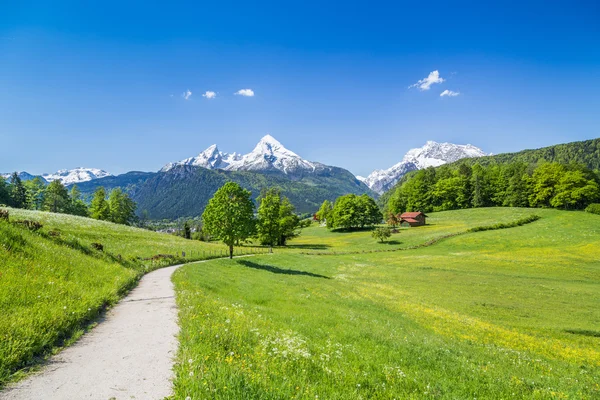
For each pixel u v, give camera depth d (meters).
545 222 95.81
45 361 8.28
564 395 10.41
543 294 39.88
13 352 7.82
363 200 144.25
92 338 10.45
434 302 34.44
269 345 10.14
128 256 39.16
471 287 43.41
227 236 49.28
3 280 12.75
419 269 59.06
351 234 132.00
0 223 19.30
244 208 50.50
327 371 8.81
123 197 120.50
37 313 10.63
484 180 149.50
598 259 65.00
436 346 16.19
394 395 8.27
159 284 24.41
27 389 6.65
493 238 86.31
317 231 153.38
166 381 7.17
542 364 16.16
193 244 75.38
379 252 86.19
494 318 29.44
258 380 6.81
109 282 20.22
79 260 22.38
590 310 33.03
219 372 6.99
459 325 24.89
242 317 14.48
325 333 16.11
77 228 60.38
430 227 116.00
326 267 58.25
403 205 170.62
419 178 168.88
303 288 33.19
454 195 153.75
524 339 22.64
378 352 13.55
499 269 59.34
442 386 9.88
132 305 16.25
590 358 19.39
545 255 70.00
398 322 22.84
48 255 19.19
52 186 114.44
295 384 7.35
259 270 44.56
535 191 128.75
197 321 12.13
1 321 9.12
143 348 9.46
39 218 60.41
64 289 14.50
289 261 61.38
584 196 113.88
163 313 14.45
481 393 9.82
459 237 90.81
